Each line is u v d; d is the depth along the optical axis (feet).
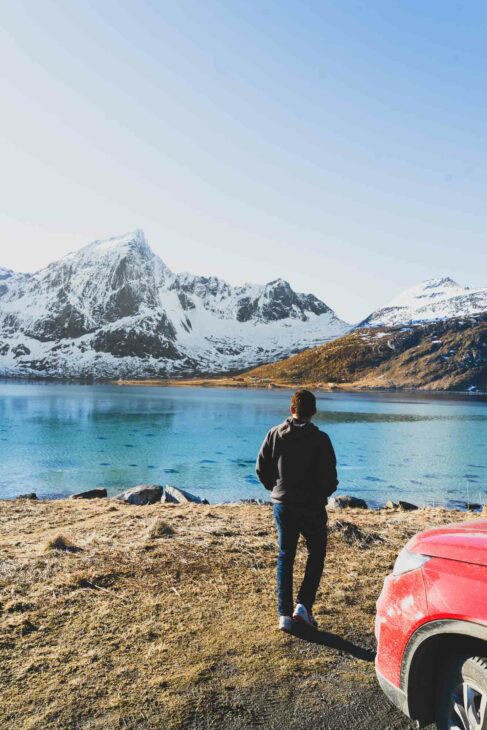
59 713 11.82
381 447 140.26
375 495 81.10
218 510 38.50
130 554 23.16
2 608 17.21
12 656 14.21
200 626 16.30
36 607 17.38
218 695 12.67
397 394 505.66
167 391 497.87
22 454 114.93
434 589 10.05
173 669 13.75
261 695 12.73
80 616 16.79
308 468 16.37
